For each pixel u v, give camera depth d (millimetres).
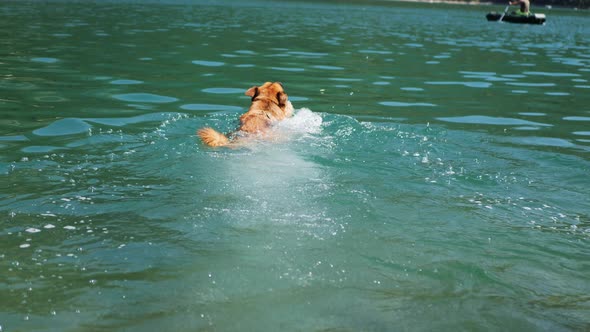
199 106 6363
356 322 2162
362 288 2412
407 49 13070
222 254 2656
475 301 2355
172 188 3480
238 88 7594
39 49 9898
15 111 5613
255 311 2205
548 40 17328
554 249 2906
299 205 3270
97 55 9688
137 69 8594
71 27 13531
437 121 6160
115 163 3969
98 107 6000
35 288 2324
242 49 11578
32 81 7227
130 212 3113
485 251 2836
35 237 2783
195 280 2418
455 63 11164
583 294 2459
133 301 2246
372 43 13938
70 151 4266
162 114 5816
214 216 3076
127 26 14539
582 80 9680
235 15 20453
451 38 16281
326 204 3307
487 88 8547
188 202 3266
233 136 4676
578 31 21844
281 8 26391
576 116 6762
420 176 3979
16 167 3850
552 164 4531
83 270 2477
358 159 4254
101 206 3189
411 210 3316
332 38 14656
